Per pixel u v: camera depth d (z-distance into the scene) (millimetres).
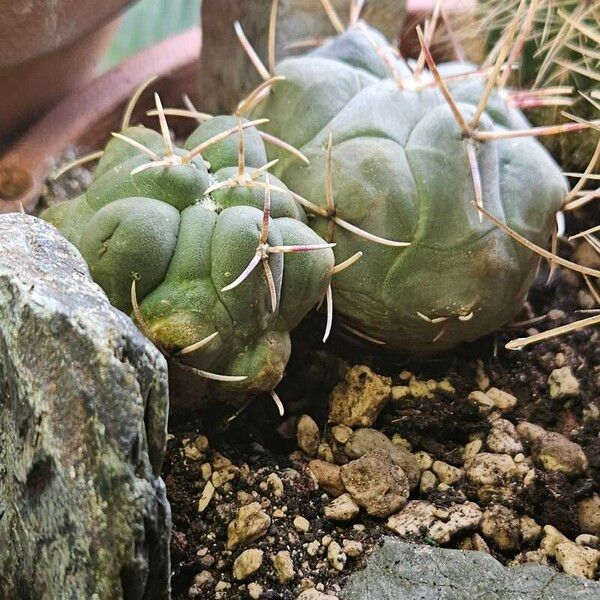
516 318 465
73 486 305
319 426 424
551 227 419
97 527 304
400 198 394
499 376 444
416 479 404
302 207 408
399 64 439
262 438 419
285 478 398
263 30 501
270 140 405
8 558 331
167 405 318
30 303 310
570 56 466
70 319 308
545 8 469
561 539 390
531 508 399
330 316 396
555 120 475
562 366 445
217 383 385
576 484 408
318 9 499
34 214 480
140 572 308
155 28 678
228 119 404
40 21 459
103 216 365
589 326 459
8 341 314
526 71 484
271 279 365
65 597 312
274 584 373
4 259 321
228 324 370
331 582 373
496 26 486
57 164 499
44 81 507
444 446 422
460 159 394
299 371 431
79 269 330
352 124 405
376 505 392
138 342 312
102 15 482
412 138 401
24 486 318
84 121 517
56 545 312
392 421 423
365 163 396
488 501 401
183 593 373
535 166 408
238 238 364
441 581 360
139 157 387
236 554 380
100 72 621
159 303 366
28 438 313
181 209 377
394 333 419
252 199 380
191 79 558
